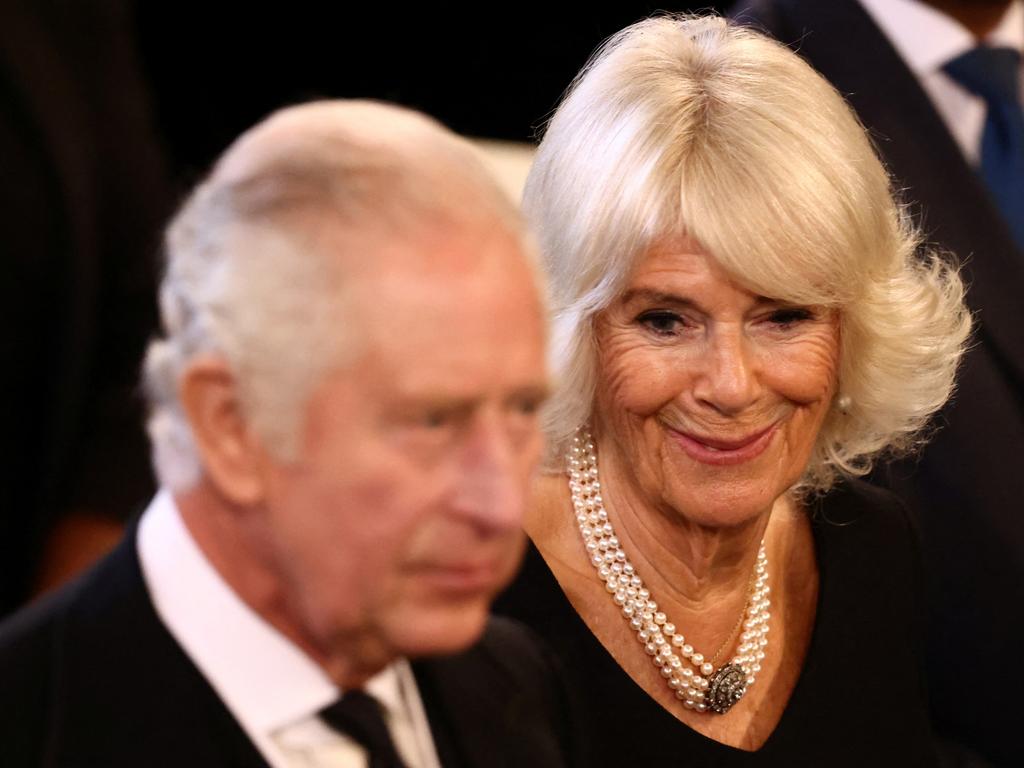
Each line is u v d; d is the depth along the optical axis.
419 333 2.71
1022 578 7.00
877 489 6.00
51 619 3.11
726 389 4.68
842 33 7.36
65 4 5.27
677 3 14.16
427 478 2.80
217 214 2.81
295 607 2.99
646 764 5.06
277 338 2.72
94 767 2.94
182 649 3.04
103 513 5.27
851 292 4.77
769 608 5.53
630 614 5.25
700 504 4.93
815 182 4.59
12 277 4.91
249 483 2.85
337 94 14.00
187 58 13.08
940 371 5.43
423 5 14.02
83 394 5.16
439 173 2.81
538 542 5.32
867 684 5.53
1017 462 7.06
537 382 2.87
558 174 4.81
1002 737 7.09
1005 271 7.16
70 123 5.07
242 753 3.02
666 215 4.58
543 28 14.66
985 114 8.02
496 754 3.56
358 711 3.11
